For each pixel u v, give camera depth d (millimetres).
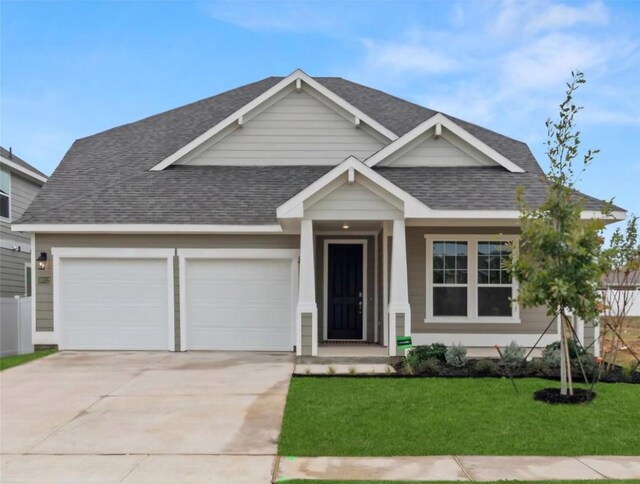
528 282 8031
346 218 10906
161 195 13523
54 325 12859
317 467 5551
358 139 14773
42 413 7465
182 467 5547
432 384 8883
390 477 5270
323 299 13758
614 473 5379
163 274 12953
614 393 8312
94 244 12883
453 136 13445
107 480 5207
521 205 8336
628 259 9336
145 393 8523
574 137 7941
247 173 14461
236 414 7363
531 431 6605
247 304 13000
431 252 12680
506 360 9922
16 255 19094
